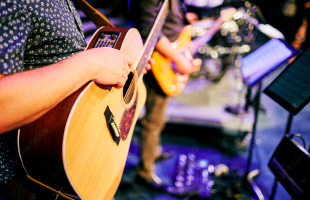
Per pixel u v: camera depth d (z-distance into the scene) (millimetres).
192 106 3252
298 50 1572
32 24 623
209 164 2330
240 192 1908
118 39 926
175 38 1946
